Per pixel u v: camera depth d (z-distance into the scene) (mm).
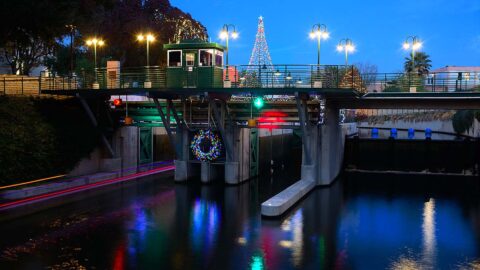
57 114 31844
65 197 29016
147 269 17141
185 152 35156
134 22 60219
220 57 34812
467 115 52500
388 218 25344
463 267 17828
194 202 28875
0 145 26609
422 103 35438
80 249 19312
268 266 17609
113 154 36125
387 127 70375
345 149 46000
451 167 43500
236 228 22844
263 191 33000
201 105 35188
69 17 36406
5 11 31594
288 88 28766
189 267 17406
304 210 26984
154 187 33625
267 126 32719
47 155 29938
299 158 55500
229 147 34188
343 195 31703
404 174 42938
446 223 24500
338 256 18875
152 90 30047
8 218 23688
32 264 17516
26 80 34219
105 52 59312
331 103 35344
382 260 18516
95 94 31969
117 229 22375
